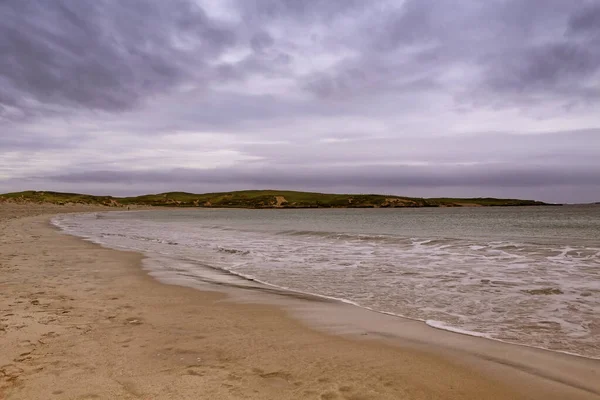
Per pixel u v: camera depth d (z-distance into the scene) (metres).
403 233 29.69
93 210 130.12
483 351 5.18
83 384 4.07
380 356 5.00
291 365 4.68
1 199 138.00
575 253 14.82
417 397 3.90
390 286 9.57
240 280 10.49
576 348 5.29
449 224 45.69
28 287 8.90
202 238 24.61
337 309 7.44
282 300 8.19
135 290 9.02
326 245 19.84
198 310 7.30
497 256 14.73
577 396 3.92
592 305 7.52
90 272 11.31
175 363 4.69
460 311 7.25
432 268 12.16
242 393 3.92
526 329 6.14
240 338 5.67
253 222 53.72
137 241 22.02
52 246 18.02
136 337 5.61
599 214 73.62
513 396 3.93
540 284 9.48
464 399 3.88
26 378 4.19
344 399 3.84
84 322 6.29
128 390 3.95
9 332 5.66
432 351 5.18
